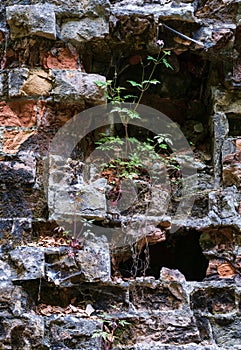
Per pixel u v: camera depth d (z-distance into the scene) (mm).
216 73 3684
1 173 3223
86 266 3098
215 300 3207
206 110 3869
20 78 3369
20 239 3129
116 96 3758
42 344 2889
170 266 3670
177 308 3141
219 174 3535
